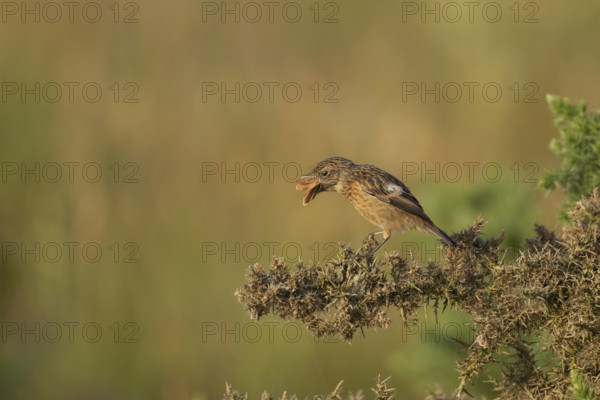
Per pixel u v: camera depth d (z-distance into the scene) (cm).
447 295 640
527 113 1709
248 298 619
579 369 632
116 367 1413
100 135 1509
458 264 646
